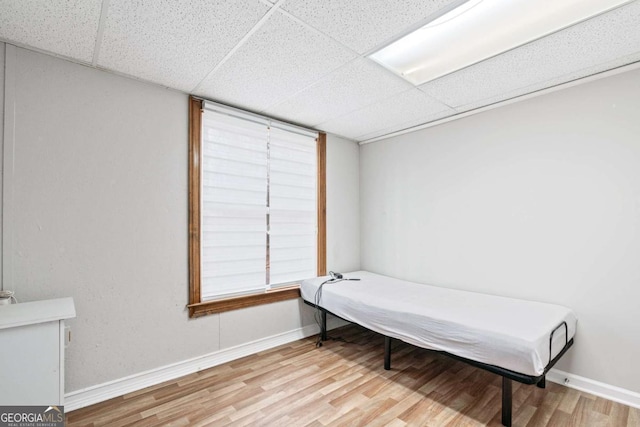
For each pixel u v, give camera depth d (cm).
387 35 167
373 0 140
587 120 214
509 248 251
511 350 162
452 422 176
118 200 209
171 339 230
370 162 370
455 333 187
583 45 174
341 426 173
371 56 190
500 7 151
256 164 286
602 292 207
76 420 177
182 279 236
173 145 234
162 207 228
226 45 177
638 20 151
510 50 180
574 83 217
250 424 174
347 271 365
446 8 147
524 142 244
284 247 308
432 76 215
